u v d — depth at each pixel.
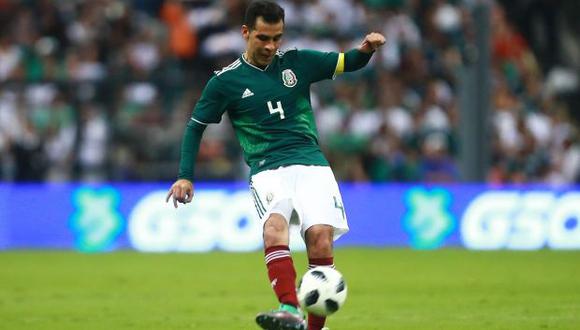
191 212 58.75
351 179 67.75
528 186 61.62
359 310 33.34
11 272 46.59
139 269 47.97
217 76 24.83
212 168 67.00
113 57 75.75
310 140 24.66
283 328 21.61
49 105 69.00
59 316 32.16
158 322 30.52
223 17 76.06
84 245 59.12
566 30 89.19
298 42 75.81
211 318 31.38
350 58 24.91
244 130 24.69
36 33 76.75
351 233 61.41
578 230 61.75
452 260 52.38
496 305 34.38
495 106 74.75
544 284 41.19
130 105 70.38
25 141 66.69
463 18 80.69
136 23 80.00
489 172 63.38
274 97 24.47
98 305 35.09
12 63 73.94
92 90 70.50
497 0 88.69
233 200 58.84
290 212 23.86
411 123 70.50
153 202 59.03
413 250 58.69
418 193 61.81
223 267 48.84
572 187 62.53
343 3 79.12
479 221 61.34
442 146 67.69
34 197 59.44
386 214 61.69
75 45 76.69
